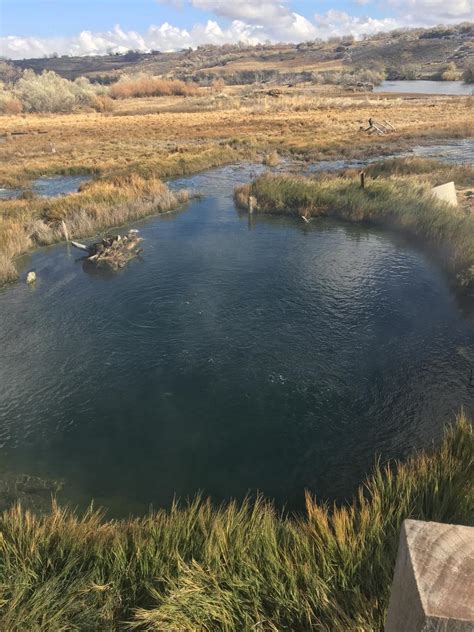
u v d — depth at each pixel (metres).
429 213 18.23
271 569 4.77
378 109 61.78
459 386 9.77
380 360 10.88
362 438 8.64
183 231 21.03
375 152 35.28
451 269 14.58
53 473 8.19
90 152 41.25
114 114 75.62
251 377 10.52
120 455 8.56
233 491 7.70
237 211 23.73
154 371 10.93
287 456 8.36
